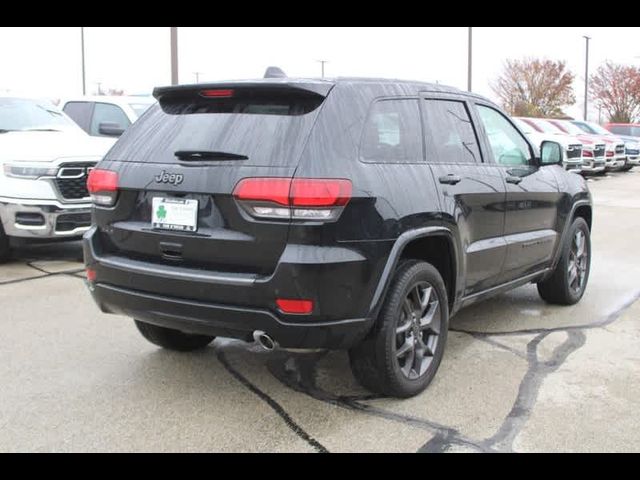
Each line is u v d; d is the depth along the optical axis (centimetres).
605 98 5031
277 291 333
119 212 387
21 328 527
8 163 711
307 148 341
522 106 4803
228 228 346
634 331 531
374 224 353
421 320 403
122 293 377
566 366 453
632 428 362
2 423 364
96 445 342
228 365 454
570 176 607
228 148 356
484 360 464
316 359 466
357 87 381
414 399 398
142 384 420
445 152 431
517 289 671
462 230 426
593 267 780
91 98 1134
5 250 738
